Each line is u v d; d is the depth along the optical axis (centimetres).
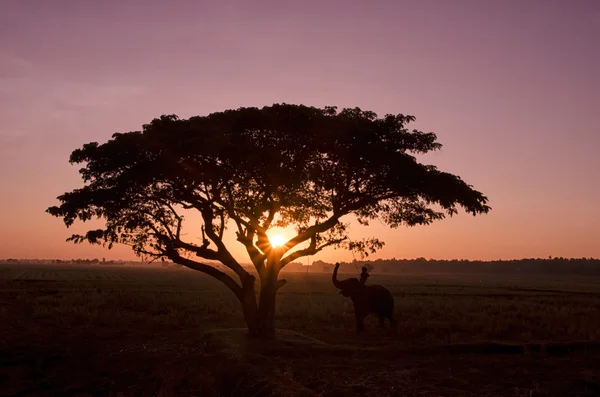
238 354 1368
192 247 1786
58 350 1575
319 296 4591
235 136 1536
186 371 1289
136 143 1595
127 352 1538
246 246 1802
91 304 3125
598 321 2473
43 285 5728
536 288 8194
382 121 1691
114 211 1747
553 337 1897
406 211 1961
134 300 3534
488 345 1523
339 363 1354
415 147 1714
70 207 1672
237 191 1792
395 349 1509
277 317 2728
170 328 2155
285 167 1620
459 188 1639
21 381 1272
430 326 2242
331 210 1850
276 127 1600
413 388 1092
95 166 1669
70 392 1185
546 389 1076
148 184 1697
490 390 1082
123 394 1144
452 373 1230
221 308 3081
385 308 2197
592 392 1049
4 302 3241
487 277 19425
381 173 1688
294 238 1780
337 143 1638
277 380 1109
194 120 1620
